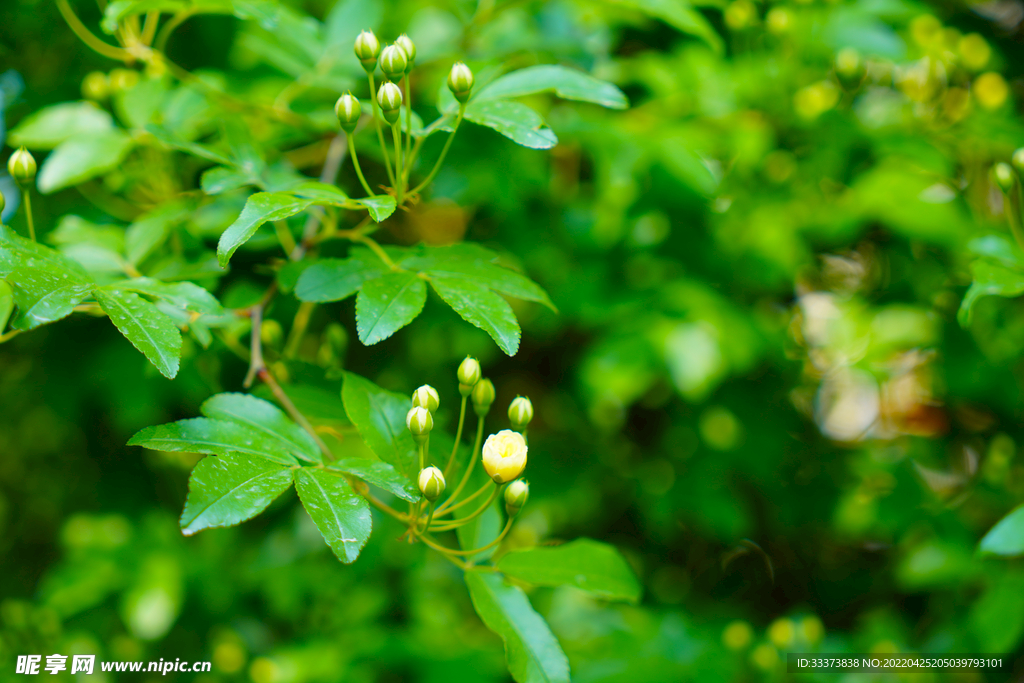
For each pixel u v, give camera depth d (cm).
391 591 105
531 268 80
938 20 91
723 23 88
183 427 62
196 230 71
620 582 66
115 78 75
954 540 80
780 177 85
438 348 90
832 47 79
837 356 94
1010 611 75
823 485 94
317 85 74
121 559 98
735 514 84
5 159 79
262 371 67
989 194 87
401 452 64
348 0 75
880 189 78
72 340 83
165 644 105
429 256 66
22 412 99
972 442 96
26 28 79
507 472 63
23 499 112
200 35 80
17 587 119
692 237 82
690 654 83
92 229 70
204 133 76
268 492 60
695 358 76
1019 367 83
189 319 67
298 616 104
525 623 64
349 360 89
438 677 79
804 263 85
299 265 67
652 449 94
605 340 78
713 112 80
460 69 64
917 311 85
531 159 78
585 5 76
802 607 107
